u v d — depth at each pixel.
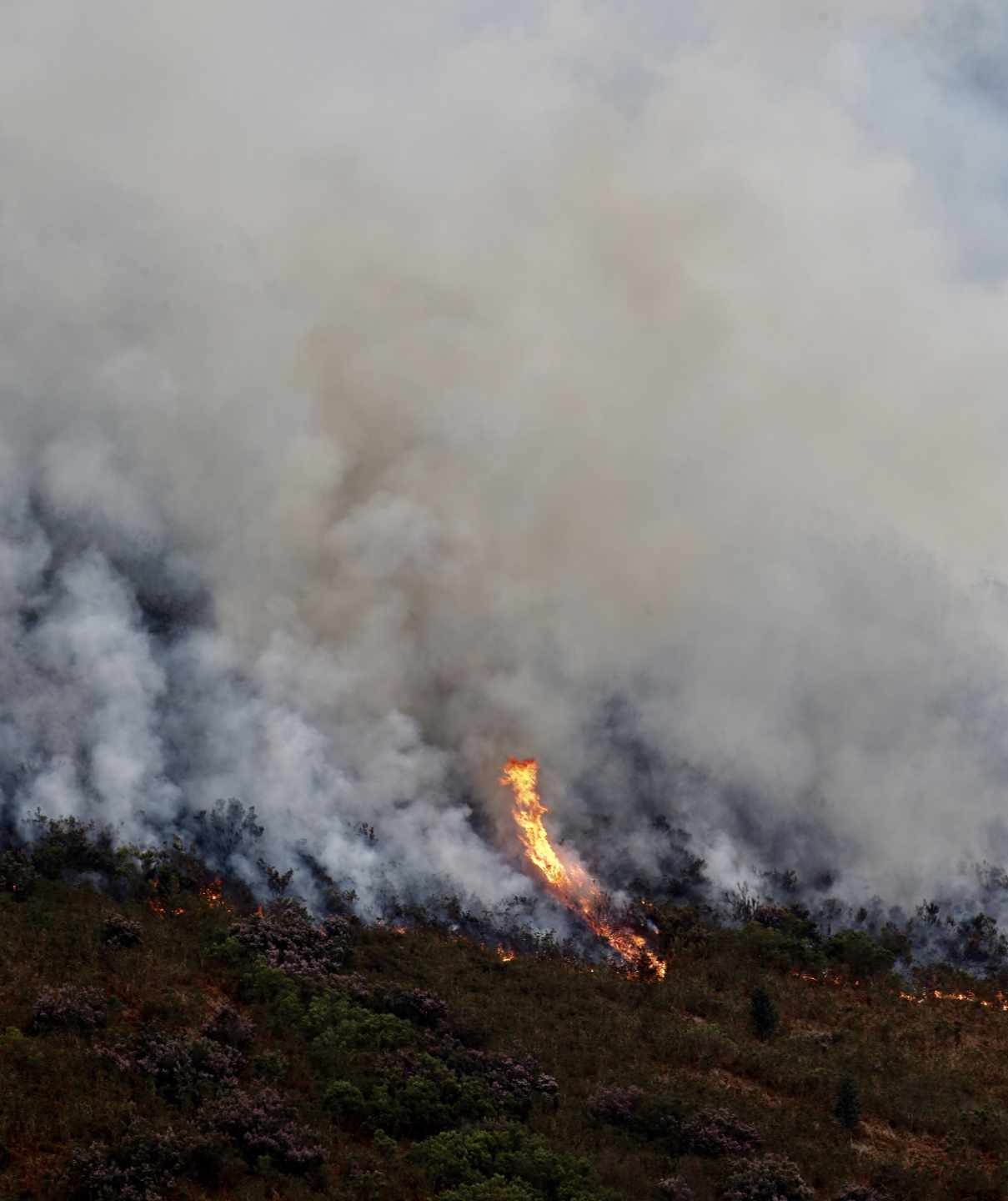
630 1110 43.84
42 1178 36.00
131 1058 40.84
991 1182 42.78
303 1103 41.00
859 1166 43.16
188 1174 37.47
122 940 47.06
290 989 46.34
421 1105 41.69
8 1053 39.91
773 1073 47.78
